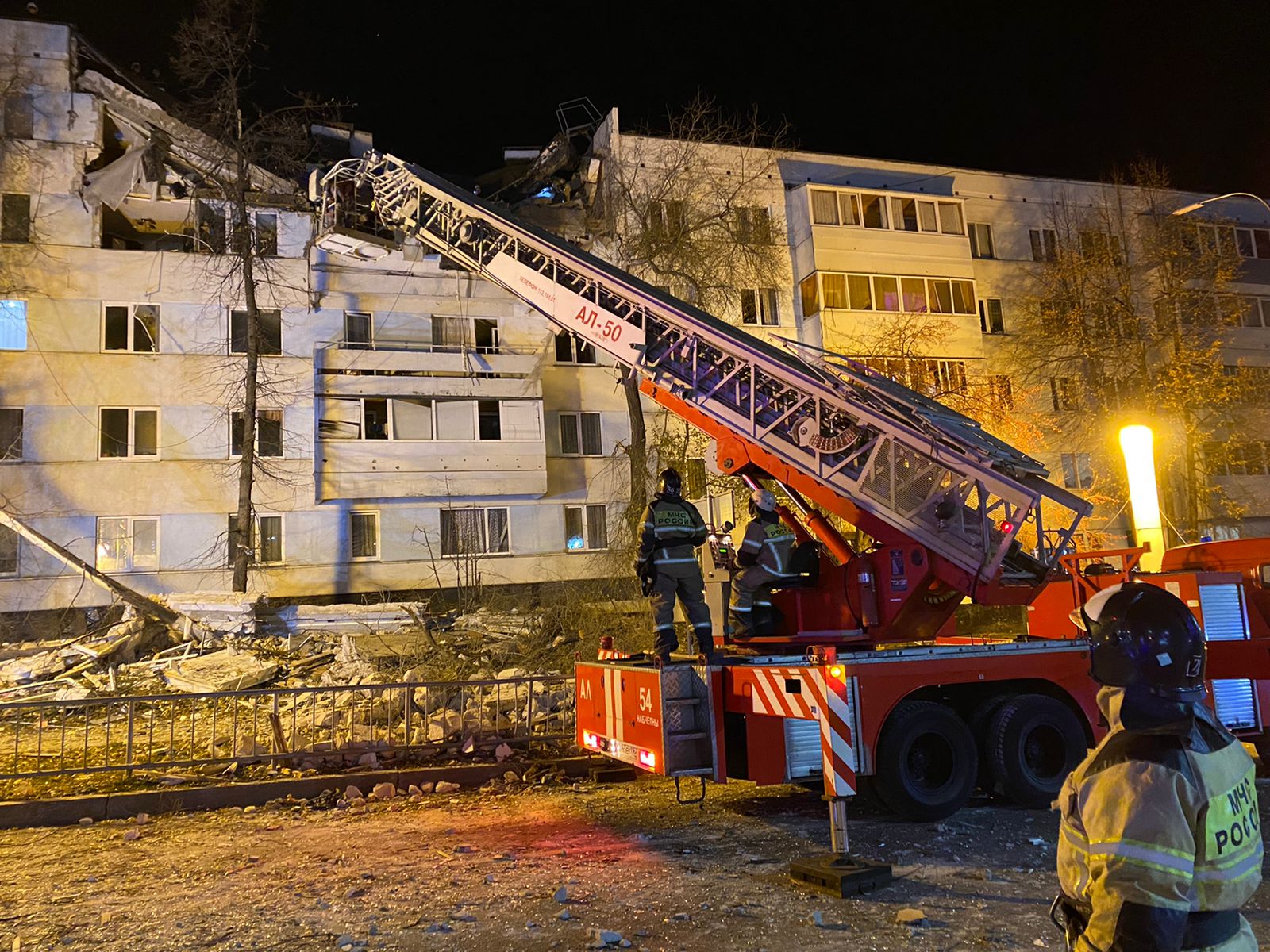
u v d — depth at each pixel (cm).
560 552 2439
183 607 1650
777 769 598
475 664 1419
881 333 2645
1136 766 166
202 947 429
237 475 2177
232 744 930
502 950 415
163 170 2234
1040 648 708
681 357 872
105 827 707
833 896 486
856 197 2747
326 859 586
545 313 1014
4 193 2109
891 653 644
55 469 2059
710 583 809
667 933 433
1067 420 2898
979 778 709
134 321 2164
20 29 2161
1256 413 3048
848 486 750
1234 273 3014
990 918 448
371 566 2258
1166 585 822
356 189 1384
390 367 2320
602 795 782
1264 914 453
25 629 2002
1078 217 3053
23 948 433
